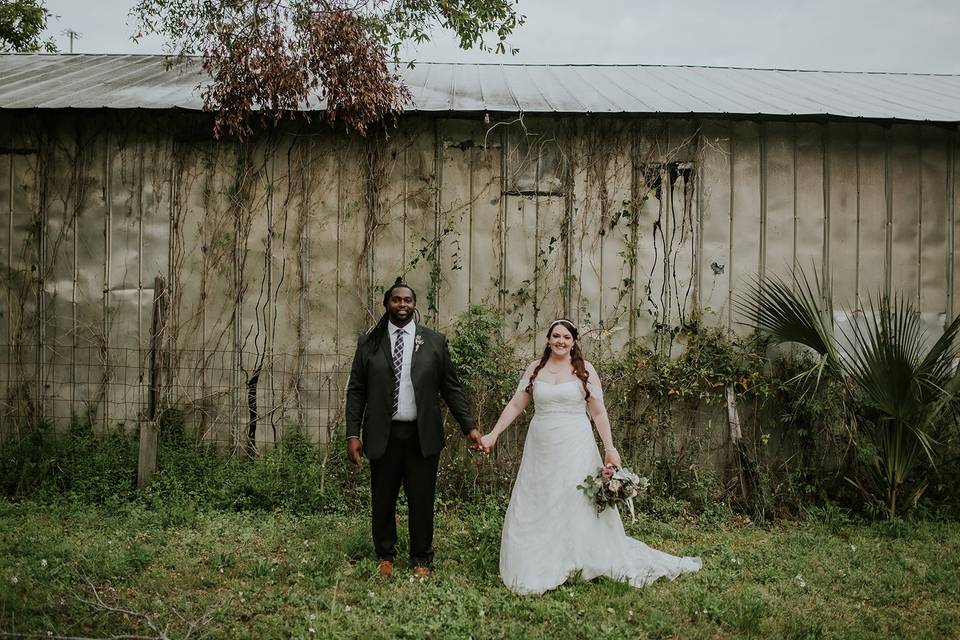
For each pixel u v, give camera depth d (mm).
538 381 4922
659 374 6559
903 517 6113
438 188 6625
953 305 6762
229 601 4148
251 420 6633
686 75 8578
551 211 6648
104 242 6680
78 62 8539
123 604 4121
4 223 6691
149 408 6535
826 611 4277
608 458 4832
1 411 6688
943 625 4133
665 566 4805
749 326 6691
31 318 6703
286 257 6656
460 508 6215
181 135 6652
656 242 6672
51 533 5246
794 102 6859
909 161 6746
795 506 6332
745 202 6680
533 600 4332
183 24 6301
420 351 4715
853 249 6719
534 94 7039
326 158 6648
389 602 4211
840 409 6387
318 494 6055
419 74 8023
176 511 5730
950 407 6129
